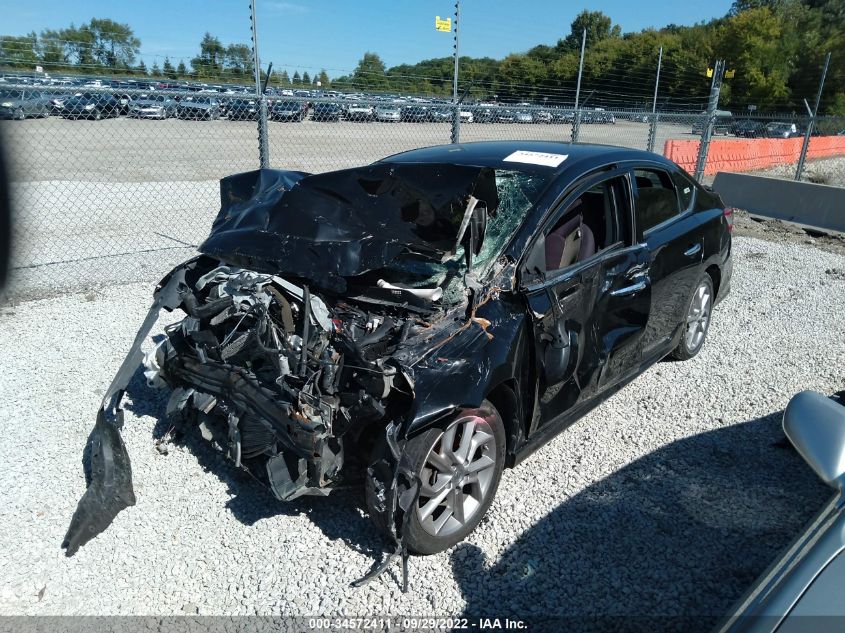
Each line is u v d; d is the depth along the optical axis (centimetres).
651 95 2958
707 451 393
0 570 288
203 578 286
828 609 169
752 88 4322
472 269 312
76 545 297
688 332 508
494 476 315
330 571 289
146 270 713
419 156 419
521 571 292
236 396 305
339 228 328
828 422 219
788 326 605
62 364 481
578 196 360
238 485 348
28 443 381
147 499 336
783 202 1090
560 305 334
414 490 271
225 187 417
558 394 346
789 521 329
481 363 286
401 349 273
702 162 1162
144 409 419
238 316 309
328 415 268
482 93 1916
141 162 1444
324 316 287
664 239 427
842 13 5116
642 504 340
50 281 666
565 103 2020
